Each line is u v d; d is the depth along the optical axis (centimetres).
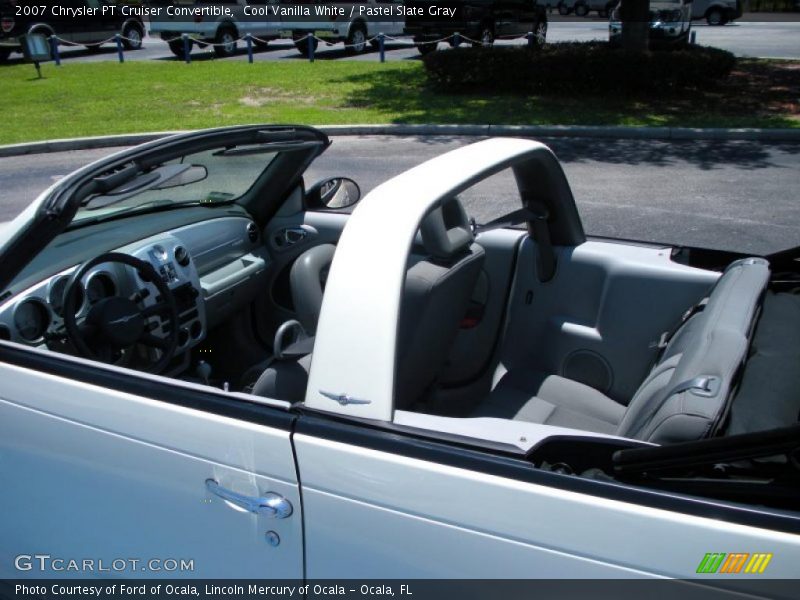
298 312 321
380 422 196
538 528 175
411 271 273
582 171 986
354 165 1038
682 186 898
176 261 363
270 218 440
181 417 213
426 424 203
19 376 240
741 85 1563
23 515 254
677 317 333
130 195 316
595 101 1437
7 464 251
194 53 2348
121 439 224
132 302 323
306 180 951
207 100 1538
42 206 254
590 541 172
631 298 341
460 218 295
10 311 294
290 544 204
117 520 233
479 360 355
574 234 359
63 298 303
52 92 1645
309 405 204
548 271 360
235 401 212
